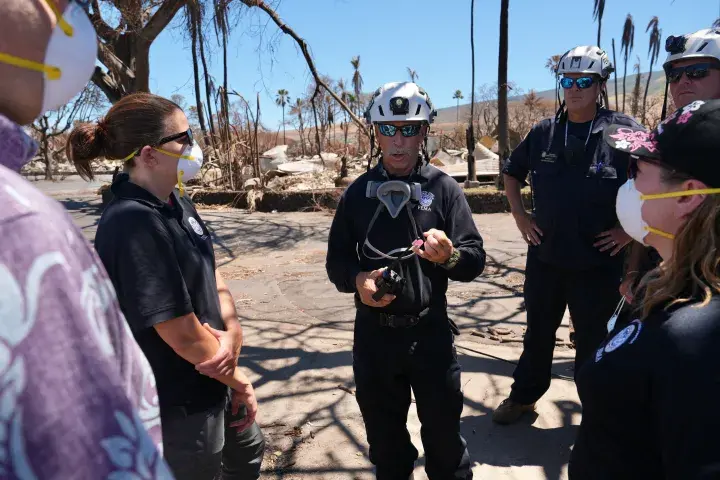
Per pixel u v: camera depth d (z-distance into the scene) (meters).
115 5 9.49
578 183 2.82
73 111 16.17
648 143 1.16
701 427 0.94
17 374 0.56
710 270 1.02
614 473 1.13
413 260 2.17
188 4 7.01
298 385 3.77
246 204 14.07
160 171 1.76
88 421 0.60
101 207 13.60
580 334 2.97
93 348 0.63
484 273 6.51
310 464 2.89
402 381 2.32
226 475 2.21
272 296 5.89
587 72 2.79
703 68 2.79
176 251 1.75
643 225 1.21
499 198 11.69
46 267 0.60
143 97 1.77
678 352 0.99
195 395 1.79
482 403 3.47
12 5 0.67
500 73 13.23
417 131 2.22
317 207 13.00
